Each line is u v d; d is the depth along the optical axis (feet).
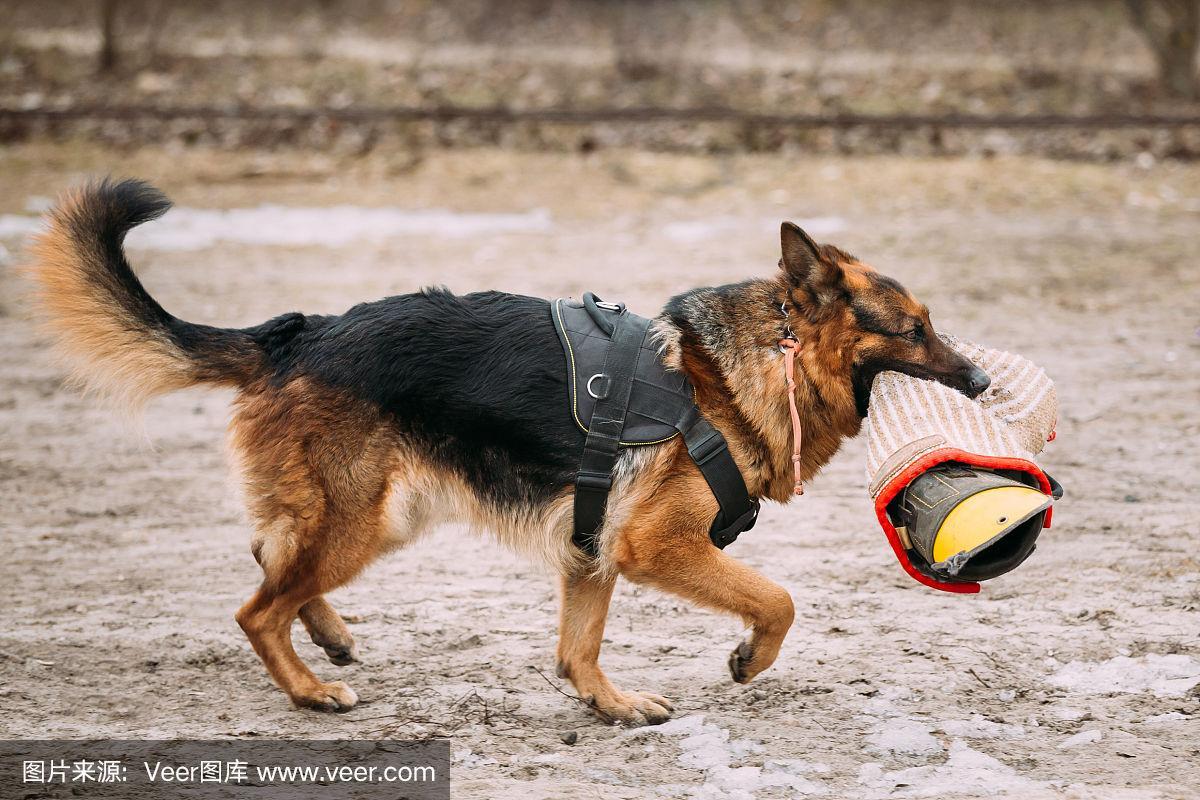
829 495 25.27
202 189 54.29
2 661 18.19
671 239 46.44
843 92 65.62
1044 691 16.62
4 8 76.33
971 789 13.98
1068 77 66.28
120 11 73.05
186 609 20.18
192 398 32.55
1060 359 32.65
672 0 78.74
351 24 77.41
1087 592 19.84
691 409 15.84
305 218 50.42
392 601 20.56
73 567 21.95
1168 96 64.23
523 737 15.90
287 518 16.31
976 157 57.11
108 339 17.01
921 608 19.63
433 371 16.10
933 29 74.49
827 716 16.19
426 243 46.50
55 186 53.21
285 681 16.78
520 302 16.79
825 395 16.34
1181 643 17.81
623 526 15.87
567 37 75.00
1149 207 49.65
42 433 29.50
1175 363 32.27
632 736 15.81
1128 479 24.91
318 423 16.16
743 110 63.67
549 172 56.39
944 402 15.55
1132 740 15.05
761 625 15.80
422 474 16.28
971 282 39.93
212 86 67.31
